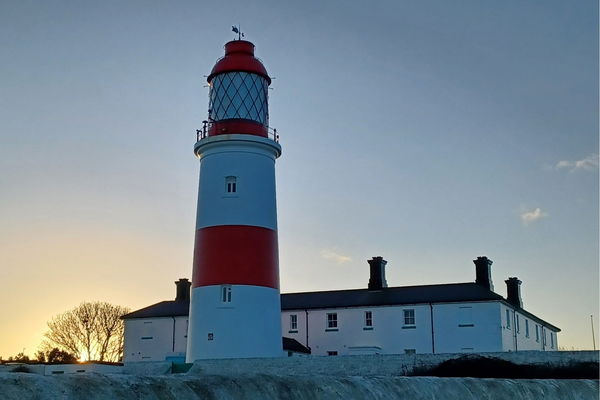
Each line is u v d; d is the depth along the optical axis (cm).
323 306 4966
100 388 1019
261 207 3509
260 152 3566
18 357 6606
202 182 3594
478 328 4619
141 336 5241
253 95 3606
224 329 3344
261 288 3409
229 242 3431
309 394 1408
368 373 3094
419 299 4788
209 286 3412
